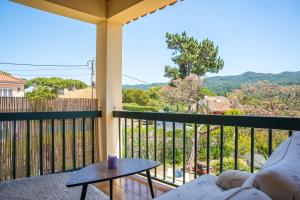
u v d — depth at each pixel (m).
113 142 3.46
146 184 2.82
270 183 0.65
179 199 1.23
